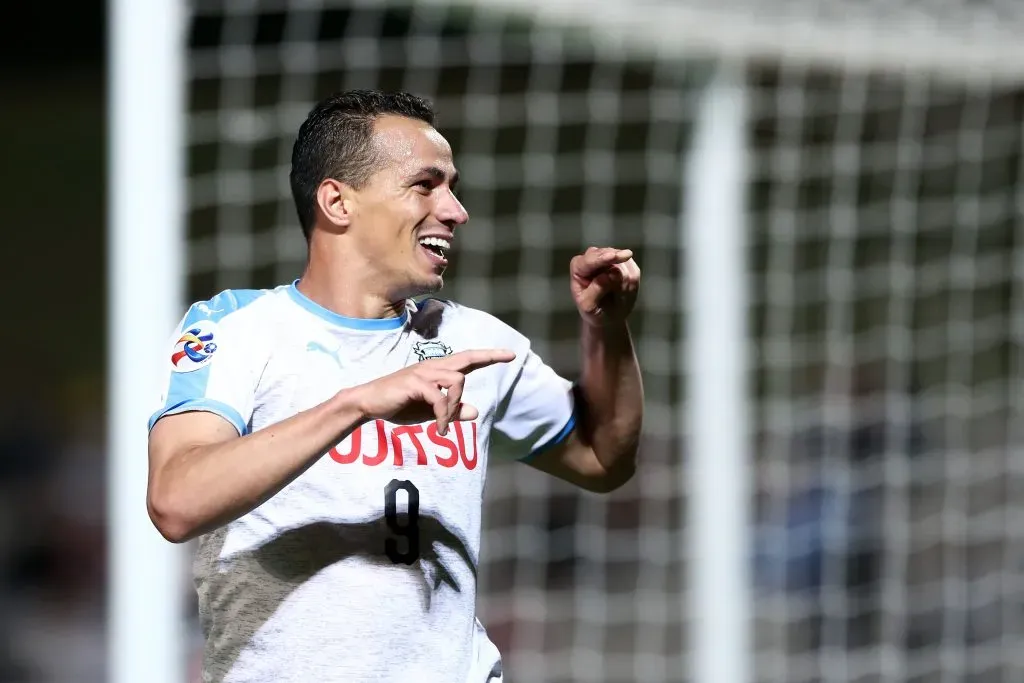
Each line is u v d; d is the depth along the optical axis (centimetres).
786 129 2286
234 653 718
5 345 3403
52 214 3472
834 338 2544
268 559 717
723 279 1742
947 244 2652
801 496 2211
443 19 1998
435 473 745
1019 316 2614
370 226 753
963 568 2402
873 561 2208
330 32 2464
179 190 1427
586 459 866
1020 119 2530
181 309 1474
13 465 3048
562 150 2594
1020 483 2389
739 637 1675
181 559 1523
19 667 2473
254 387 730
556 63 2405
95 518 2912
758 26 1773
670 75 2322
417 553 728
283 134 2267
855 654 2177
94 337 3441
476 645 778
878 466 2286
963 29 1867
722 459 1702
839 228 2464
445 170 765
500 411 836
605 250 800
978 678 2261
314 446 639
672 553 2584
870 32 1828
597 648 2475
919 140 2464
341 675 705
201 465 648
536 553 2588
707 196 1762
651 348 2642
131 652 1345
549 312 2628
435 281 764
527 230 2570
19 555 2762
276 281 2500
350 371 750
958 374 2653
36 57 3428
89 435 3297
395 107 772
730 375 1725
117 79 1414
